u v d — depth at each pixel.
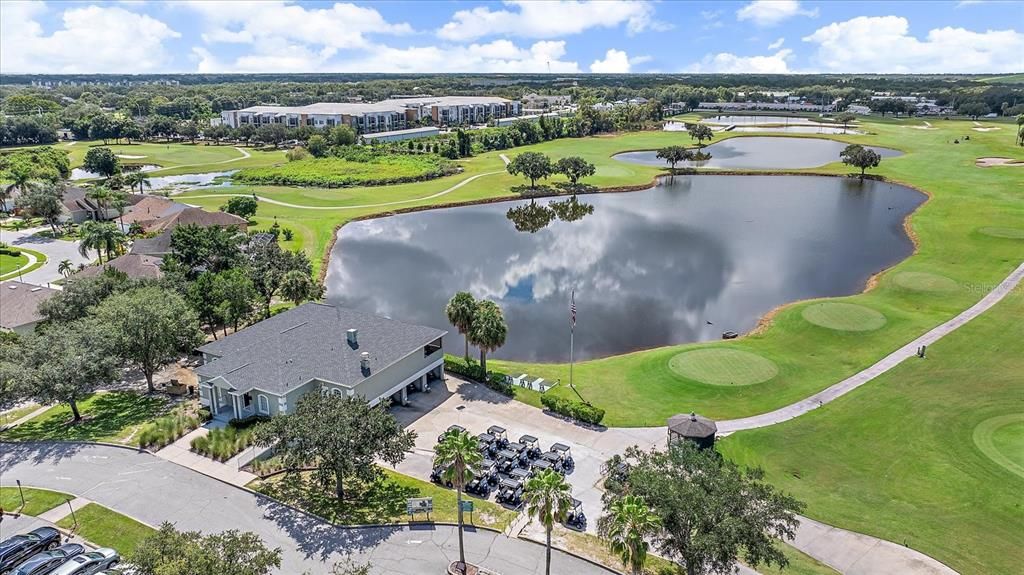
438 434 50.50
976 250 96.06
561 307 81.44
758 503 31.28
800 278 90.69
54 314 65.75
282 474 44.88
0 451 47.69
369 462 39.91
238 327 73.56
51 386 48.44
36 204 117.94
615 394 57.09
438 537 38.38
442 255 104.75
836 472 44.97
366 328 58.38
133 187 152.12
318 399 42.78
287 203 140.88
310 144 199.38
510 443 48.75
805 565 36.16
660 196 148.62
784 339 68.44
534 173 152.12
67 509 40.72
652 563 36.59
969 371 58.72
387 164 180.62
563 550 37.28
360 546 37.53
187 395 57.03
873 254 100.38
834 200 139.00
